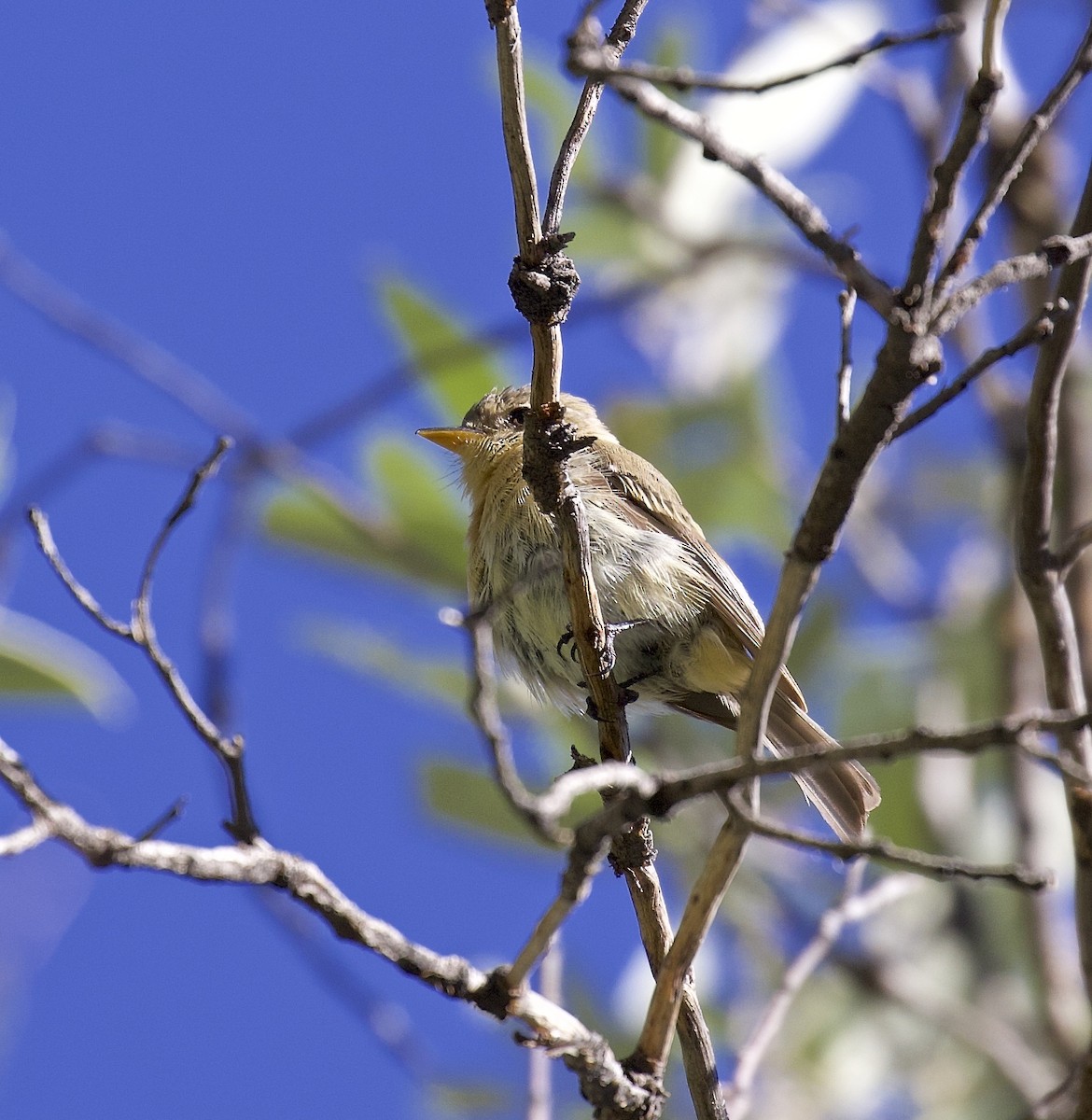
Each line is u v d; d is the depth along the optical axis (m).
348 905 5.54
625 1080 6.11
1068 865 11.52
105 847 4.99
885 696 12.59
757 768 5.19
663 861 11.72
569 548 7.72
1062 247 5.64
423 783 11.96
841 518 5.94
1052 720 4.83
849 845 5.15
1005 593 11.49
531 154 6.70
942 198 5.30
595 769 5.21
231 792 5.55
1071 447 10.33
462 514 11.96
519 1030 6.00
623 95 5.02
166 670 5.55
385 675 11.53
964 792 12.04
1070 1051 9.98
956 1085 12.05
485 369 12.27
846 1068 11.99
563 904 5.57
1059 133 11.16
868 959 11.33
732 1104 7.71
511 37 6.50
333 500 11.72
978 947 12.29
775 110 13.02
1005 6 5.09
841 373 6.00
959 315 5.52
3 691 8.98
